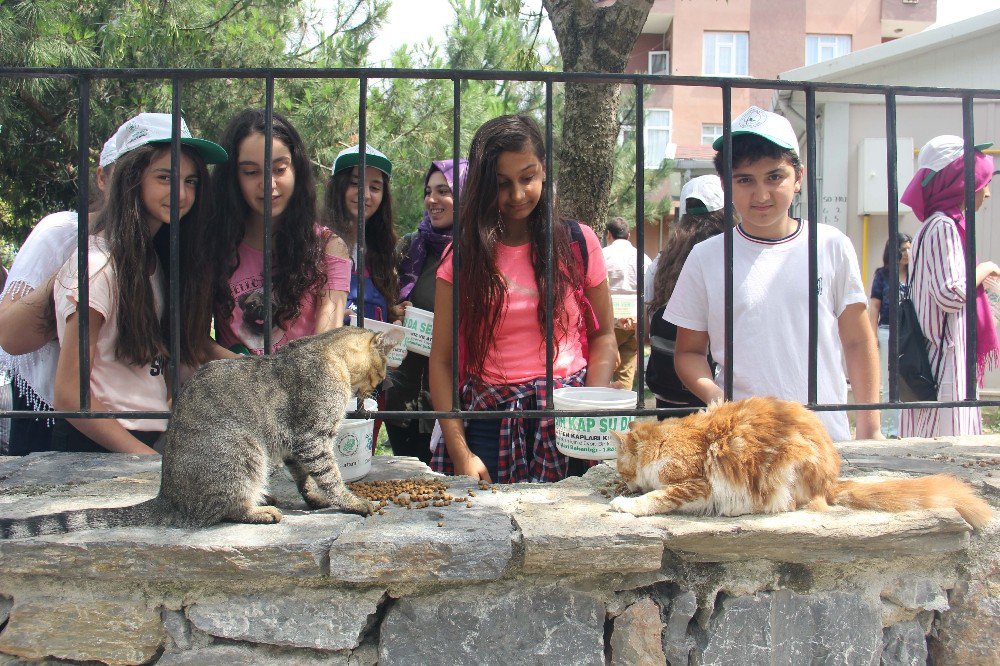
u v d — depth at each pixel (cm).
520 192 297
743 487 219
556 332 314
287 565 201
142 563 201
